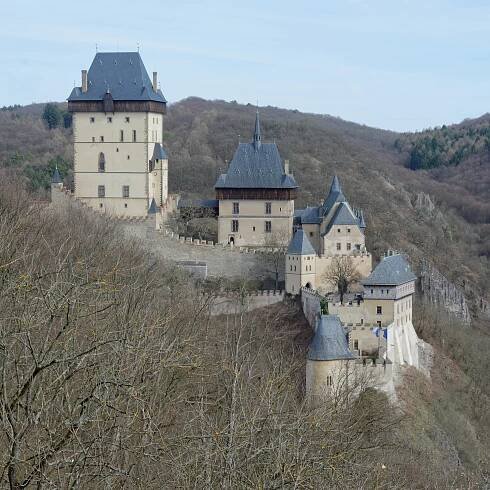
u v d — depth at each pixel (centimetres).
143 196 13350
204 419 2761
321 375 9206
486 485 7212
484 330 16338
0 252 3434
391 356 10369
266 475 2609
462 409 10944
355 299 10912
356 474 3216
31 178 18425
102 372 2403
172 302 5025
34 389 2411
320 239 12888
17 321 2491
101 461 2306
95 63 13525
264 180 12950
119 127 13300
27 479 2164
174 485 2527
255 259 12200
